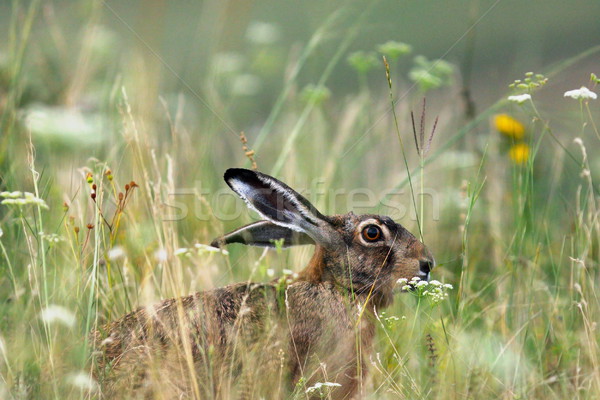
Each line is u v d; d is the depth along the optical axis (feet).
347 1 64.75
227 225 40.78
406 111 52.29
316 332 29.09
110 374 26.45
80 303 29.58
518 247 36.63
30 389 26.21
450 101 52.47
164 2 51.44
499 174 44.21
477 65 78.54
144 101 43.75
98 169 37.55
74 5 58.44
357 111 47.62
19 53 42.83
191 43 68.49
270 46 63.52
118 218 31.55
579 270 34.30
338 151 45.55
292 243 32.17
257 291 29.32
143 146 38.73
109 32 54.95
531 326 33.68
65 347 27.81
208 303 28.48
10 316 30.66
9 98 39.93
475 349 31.96
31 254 30.63
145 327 27.96
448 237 40.45
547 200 42.34
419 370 30.96
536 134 49.57
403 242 31.22
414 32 87.04
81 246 31.86
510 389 30.04
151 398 26.02
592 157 46.68
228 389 26.50
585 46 83.30
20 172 37.42
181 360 26.94
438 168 47.39
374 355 30.96
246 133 51.85
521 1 97.71
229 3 56.95
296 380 28.73
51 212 35.68
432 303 29.50
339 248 30.63
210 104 49.98
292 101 52.70
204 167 42.32
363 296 30.78
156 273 33.96
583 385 30.19
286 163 43.96
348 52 78.95
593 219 35.99
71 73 47.96
